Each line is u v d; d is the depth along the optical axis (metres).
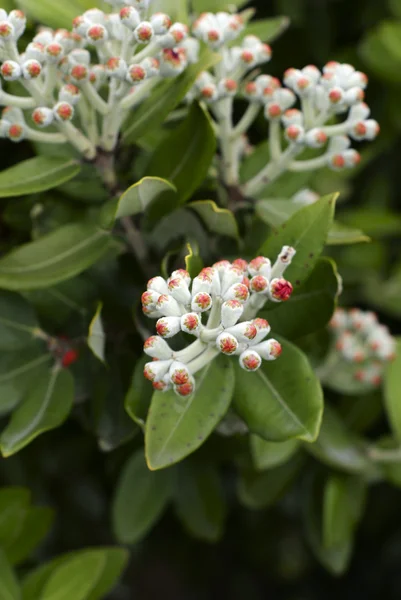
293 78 0.64
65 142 0.66
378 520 1.07
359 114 0.64
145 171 0.65
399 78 0.81
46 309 0.68
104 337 0.65
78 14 0.67
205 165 0.63
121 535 0.77
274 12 0.85
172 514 1.06
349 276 0.86
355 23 0.88
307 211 0.62
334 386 0.76
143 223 0.65
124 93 0.62
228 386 0.61
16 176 0.63
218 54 0.63
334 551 0.79
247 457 0.78
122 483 0.78
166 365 0.59
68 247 0.65
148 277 0.68
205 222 0.66
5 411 0.66
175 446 0.61
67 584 0.70
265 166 0.70
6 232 0.73
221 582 1.30
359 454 0.75
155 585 1.39
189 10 0.73
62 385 0.66
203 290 0.58
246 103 0.80
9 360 0.67
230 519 1.13
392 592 1.23
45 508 0.75
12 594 0.70
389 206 0.91
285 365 0.62
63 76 0.63
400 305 0.86
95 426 0.67
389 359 0.75
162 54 0.62
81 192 0.68
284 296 0.60
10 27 0.60
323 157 0.66
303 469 0.82
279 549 1.16
